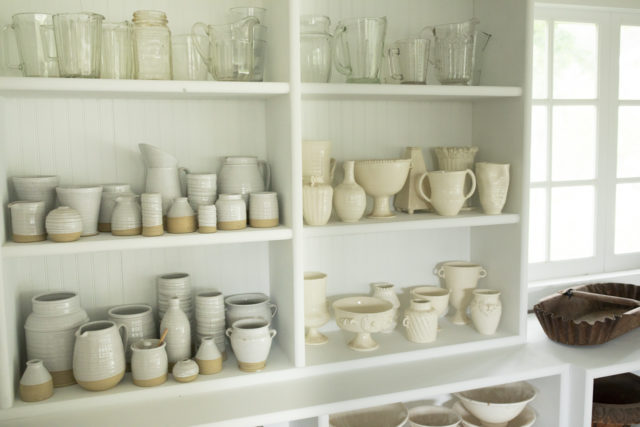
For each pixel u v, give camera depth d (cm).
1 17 160
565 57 236
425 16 206
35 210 147
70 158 170
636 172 257
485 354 188
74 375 154
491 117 204
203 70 166
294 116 160
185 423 143
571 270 244
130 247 150
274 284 188
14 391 152
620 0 233
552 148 237
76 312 160
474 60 189
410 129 208
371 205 207
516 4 188
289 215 166
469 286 206
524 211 191
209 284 187
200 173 181
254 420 147
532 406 194
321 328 202
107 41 154
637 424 195
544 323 198
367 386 164
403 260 212
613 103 243
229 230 162
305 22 169
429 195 200
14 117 163
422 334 188
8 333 148
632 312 194
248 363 165
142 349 156
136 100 174
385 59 201
